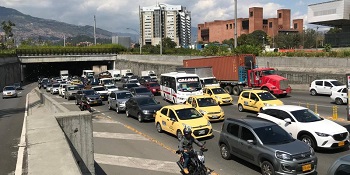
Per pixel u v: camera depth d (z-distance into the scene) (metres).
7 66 75.56
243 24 173.75
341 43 68.44
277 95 32.25
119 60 98.75
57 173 4.69
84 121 9.21
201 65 40.38
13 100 41.62
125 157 13.17
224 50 63.69
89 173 9.19
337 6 75.31
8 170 10.42
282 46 118.69
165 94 31.62
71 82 56.50
